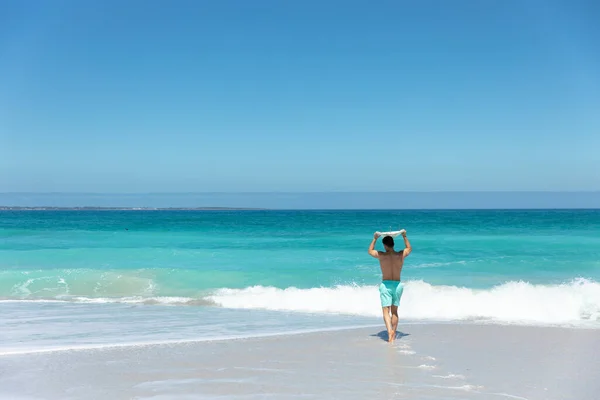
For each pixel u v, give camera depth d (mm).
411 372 6160
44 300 12961
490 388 5508
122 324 9820
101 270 16578
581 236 29016
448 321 10039
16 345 7902
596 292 12148
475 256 20719
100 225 46219
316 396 5242
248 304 12172
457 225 43906
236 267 18141
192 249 23125
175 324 9859
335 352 7242
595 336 8344
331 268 17781
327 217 73812
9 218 72562
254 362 6676
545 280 15367
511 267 17734
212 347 7590
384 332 8781
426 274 16516
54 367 6438
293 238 29172
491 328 9094
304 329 9273
